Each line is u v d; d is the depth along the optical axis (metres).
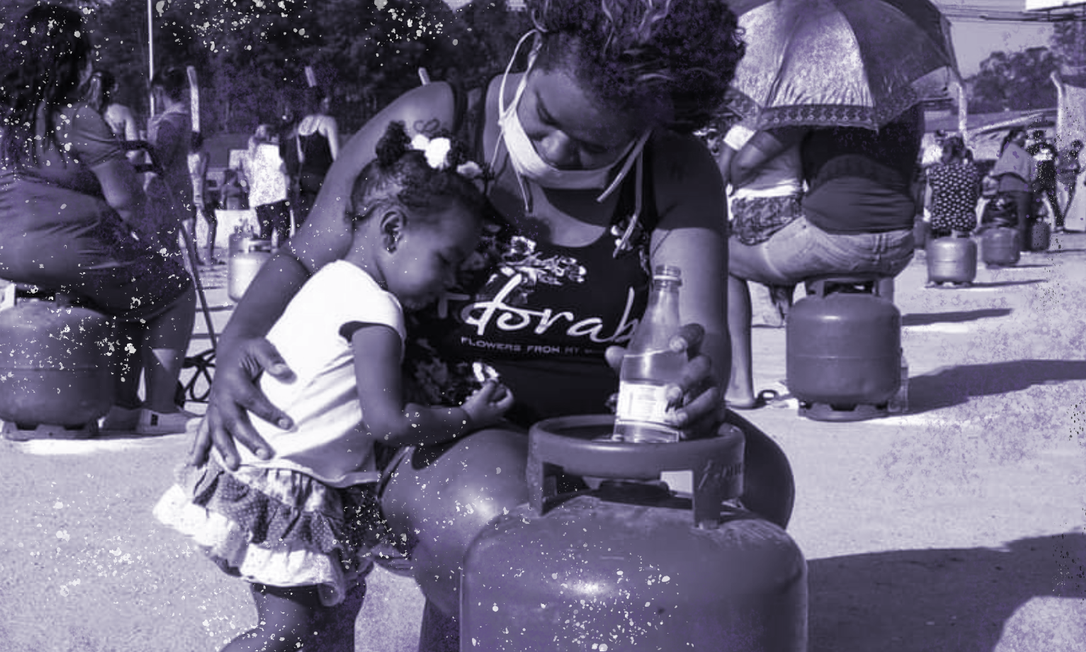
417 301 2.27
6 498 4.46
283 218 12.05
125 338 5.57
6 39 5.08
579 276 2.26
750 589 1.74
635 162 2.23
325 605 2.36
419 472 2.26
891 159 5.92
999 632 3.11
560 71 2.00
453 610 2.24
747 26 5.87
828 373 5.96
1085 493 4.52
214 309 10.57
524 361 2.36
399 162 2.20
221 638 3.09
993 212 17.30
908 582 3.52
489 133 2.24
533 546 1.81
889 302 6.06
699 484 1.82
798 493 4.57
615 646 1.72
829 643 3.05
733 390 6.49
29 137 5.14
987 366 7.71
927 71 5.78
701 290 2.23
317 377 2.23
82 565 3.67
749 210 6.18
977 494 4.52
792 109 5.74
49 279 5.32
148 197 5.94
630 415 1.96
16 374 5.32
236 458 2.23
